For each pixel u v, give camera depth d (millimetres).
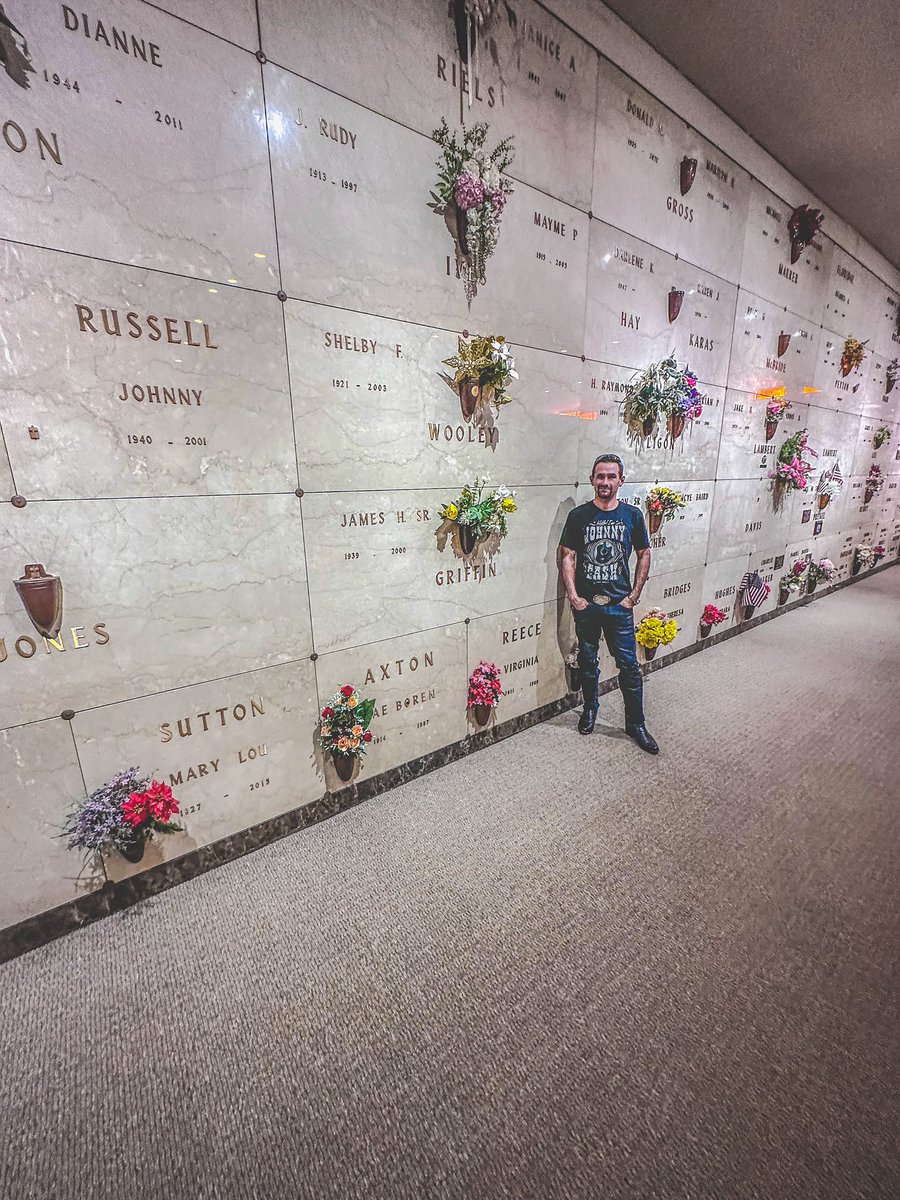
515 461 2871
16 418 1548
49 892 1810
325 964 1701
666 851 2211
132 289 1658
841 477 6234
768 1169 1156
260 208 1848
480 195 2258
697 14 2781
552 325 2861
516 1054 1412
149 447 1772
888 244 5746
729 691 3809
